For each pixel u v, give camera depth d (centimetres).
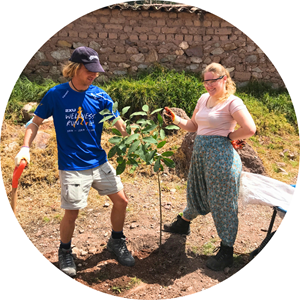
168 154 302
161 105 691
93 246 355
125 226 390
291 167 583
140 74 845
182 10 827
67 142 292
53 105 289
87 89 298
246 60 868
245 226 391
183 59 861
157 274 321
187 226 368
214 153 303
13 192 293
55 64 832
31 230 391
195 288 301
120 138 301
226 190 305
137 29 845
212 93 304
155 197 457
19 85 723
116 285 306
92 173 302
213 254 344
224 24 855
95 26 835
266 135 685
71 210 295
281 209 313
